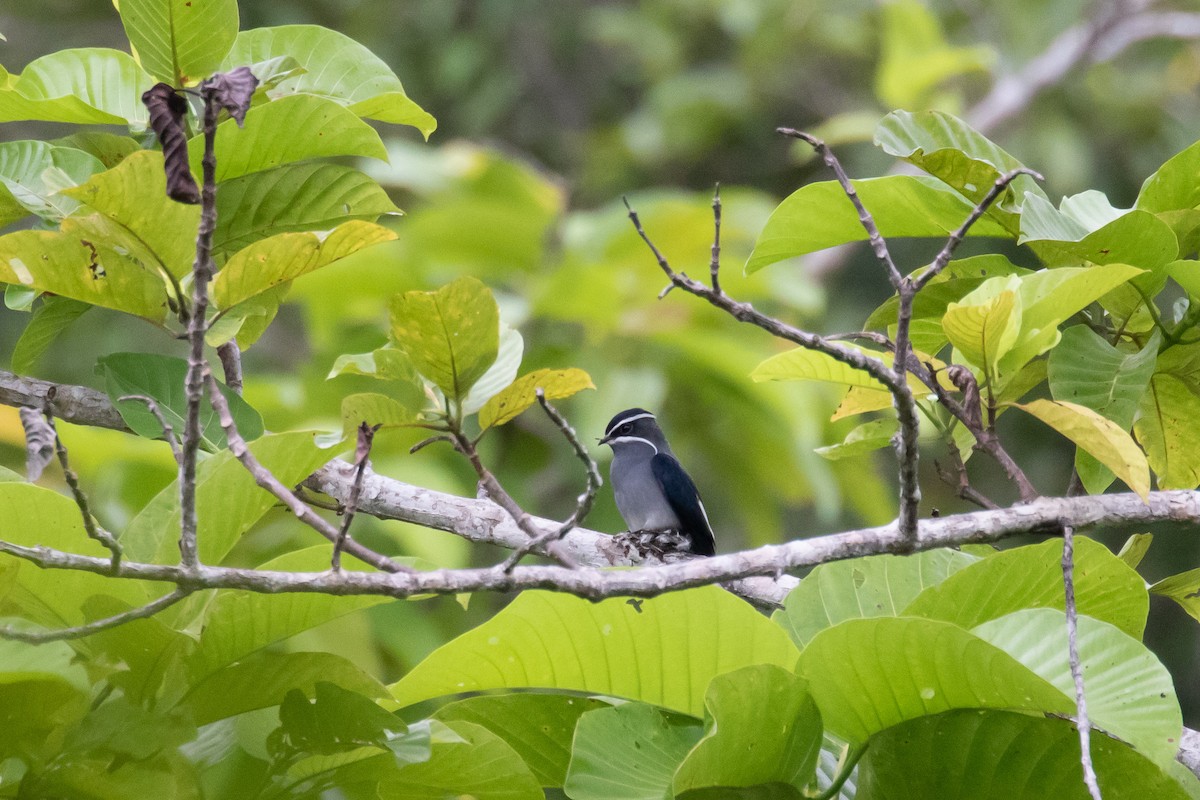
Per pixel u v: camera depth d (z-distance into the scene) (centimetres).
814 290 1444
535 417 1378
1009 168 718
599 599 516
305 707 547
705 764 525
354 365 591
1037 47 2381
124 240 577
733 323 1448
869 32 2561
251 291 595
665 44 2609
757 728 538
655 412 1311
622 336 1388
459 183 1658
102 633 527
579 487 1382
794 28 2502
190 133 679
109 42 2302
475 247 1467
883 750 565
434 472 1220
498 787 587
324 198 707
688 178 2544
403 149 1677
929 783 566
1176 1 2458
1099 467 651
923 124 724
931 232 728
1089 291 616
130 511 1204
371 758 575
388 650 1197
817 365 662
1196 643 1872
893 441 698
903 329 534
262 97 729
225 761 568
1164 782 542
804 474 1409
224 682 555
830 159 556
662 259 502
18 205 715
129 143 743
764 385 1338
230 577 480
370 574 493
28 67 740
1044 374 726
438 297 537
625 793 540
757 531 1512
